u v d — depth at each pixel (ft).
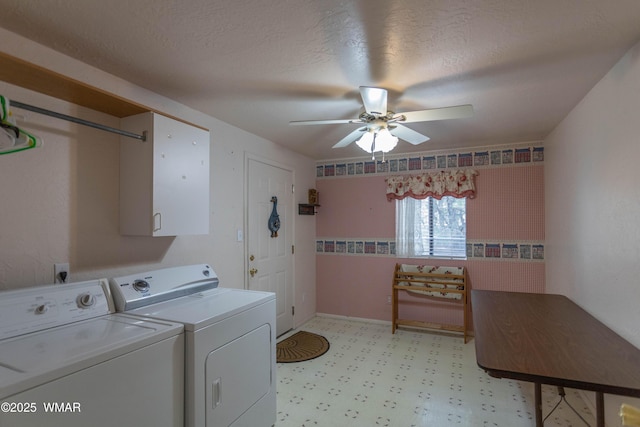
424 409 7.58
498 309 7.51
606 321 6.39
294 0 4.17
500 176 12.07
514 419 7.16
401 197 13.41
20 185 5.09
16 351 3.94
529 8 4.35
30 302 4.66
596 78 6.49
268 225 11.49
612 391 3.95
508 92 7.16
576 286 8.13
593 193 7.02
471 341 11.89
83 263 5.89
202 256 8.50
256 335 6.49
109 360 4.03
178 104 7.75
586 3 4.25
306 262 14.26
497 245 12.12
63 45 5.26
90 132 6.03
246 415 6.12
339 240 14.66
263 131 10.26
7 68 4.48
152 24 4.71
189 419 5.02
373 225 14.07
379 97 5.99
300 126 9.64
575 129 8.10
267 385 6.79
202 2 4.22
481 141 11.62
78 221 5.83
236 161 9.80
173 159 6.52
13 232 5.01
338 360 10.27
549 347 5.17
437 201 13.06
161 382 4.68
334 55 5.60
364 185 14.24
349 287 14.46
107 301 5.58
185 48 5.37
